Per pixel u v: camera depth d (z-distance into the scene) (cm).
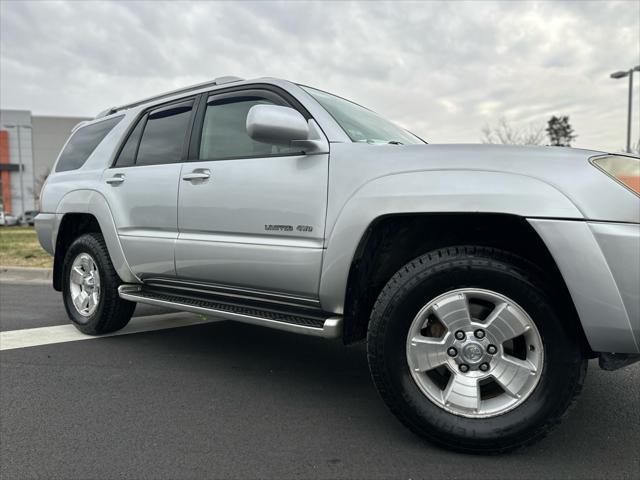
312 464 219
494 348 224
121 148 411
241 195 301
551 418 213
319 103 296
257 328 470
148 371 345
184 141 354
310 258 268
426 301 229
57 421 263
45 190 478
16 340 423
